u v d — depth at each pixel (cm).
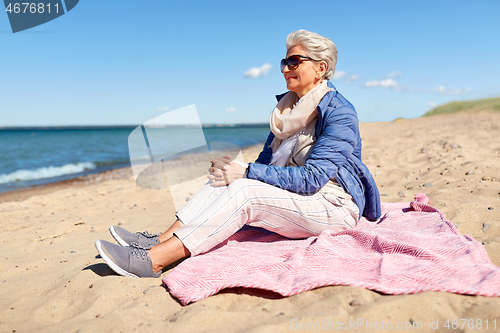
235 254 190
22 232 332
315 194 195
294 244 197
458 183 359
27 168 1178
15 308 167
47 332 138
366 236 189
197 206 189
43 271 220
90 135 4756
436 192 328
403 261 164
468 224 230
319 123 195
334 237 195
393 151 724
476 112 2512
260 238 215
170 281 163
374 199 221
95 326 136
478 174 387
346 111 191
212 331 125
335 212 197
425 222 219
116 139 3641
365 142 1104
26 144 2741
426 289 137
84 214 419
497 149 548
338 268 163
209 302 148
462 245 174
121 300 159
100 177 925
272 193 185
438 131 1070
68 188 740
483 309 125
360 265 163
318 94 196
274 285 149
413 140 891
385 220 232
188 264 178
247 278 154
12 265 240
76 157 1619
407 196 344
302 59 200
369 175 213
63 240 298
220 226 180
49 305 162
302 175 184
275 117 214
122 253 175
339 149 187
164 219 347
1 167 1210
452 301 131
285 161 208
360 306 131
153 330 130
